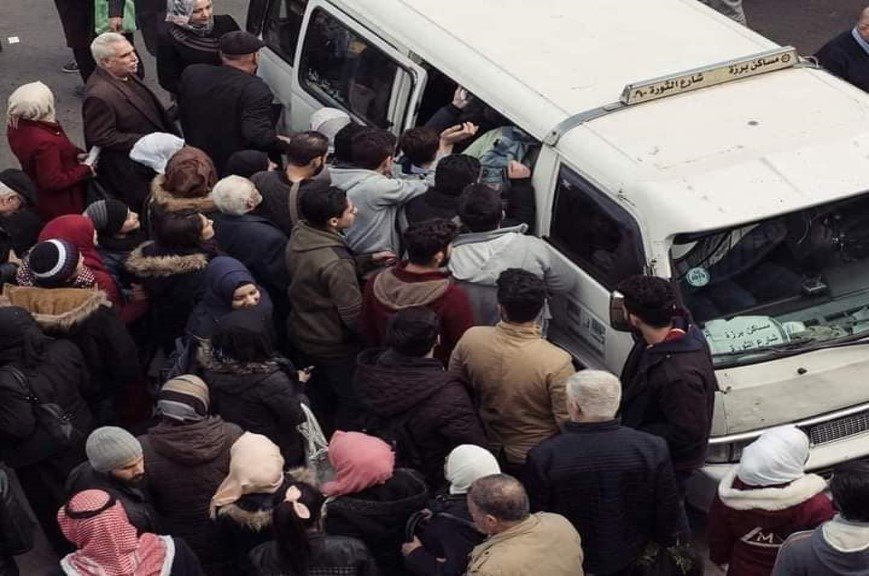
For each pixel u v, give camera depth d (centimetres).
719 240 763
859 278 793
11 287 785
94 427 791
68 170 988
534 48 902
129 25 1250
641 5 964
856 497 586
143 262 827
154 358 946
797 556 606
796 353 763
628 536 664
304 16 1047
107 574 579
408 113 933
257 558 605
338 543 607
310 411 789
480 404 731
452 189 830
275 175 889
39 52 1448
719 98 839
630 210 763
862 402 781
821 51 1106
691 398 684
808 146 790
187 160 866
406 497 656
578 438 649
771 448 656
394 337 696
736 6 1259
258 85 1006
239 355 720
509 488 588
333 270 811
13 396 741
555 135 817
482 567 582
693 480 772
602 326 799
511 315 708
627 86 827
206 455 680
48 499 784
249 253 850
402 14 951
